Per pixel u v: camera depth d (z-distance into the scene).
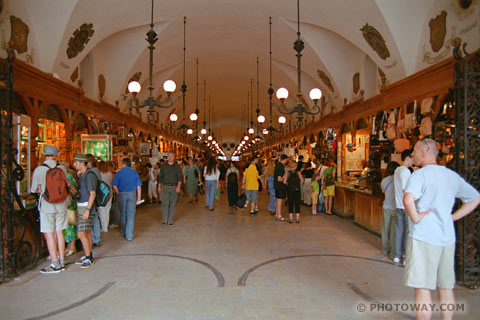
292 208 7.81
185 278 4.10
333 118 11.91
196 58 12.98
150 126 15.29
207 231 6.84
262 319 3.02
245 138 23.02
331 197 8.83
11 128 4.17
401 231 4.68
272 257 4.99
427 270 2.50
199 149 33.25
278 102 19.11
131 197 6.11
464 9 5.43
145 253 5.23
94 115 8.74
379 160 8.34
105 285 3.87
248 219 8.24
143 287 3.80
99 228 5.68
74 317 3.07
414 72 6.99
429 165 2.59
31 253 4.62
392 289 3.74
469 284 3.86
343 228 7.13
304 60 10.89
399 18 6.58
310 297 3.52
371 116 8.84
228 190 9.56
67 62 7.15
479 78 4.03
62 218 4.42
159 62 11.38
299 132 16.95
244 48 12.29
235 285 3.86
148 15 8.30
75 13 6.41
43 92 6.33
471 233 4.00
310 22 8.52
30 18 6.16
